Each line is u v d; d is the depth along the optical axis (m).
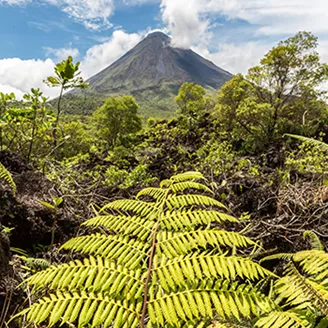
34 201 2.78
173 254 1.30
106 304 1.15
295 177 4.25
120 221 1.56
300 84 17.17
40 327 1.60
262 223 2.59
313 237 1.97
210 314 1.07
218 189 3.49
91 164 7.85
